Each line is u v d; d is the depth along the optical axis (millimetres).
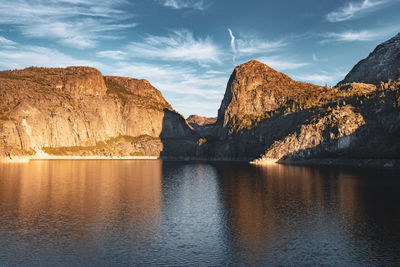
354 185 99562
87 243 44688
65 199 77625
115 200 77250
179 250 42156
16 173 145000
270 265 37312
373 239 45875
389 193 83938
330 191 88250
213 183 112938
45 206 68750
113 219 58031
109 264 37562
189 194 87125
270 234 48625
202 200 77312
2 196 81062
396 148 178750
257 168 192375
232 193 87938
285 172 152625
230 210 65375
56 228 51781
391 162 172500
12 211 63656
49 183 108625
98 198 79750
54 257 39562
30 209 65688
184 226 53500
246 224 54438
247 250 42062
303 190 90875
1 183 106875
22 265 37125
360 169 160250
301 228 51562
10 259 38844
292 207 67562
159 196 83688
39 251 41500
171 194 87188
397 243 44156
